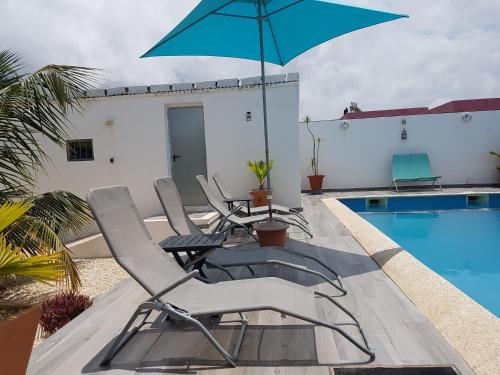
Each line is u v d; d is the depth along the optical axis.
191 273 2.18
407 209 10.12
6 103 3.89
